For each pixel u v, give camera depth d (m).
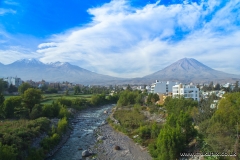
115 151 43.88
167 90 152.12
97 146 47.41
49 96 133.62
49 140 42.72
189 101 66.06
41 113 66.44
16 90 145.00
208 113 47.88
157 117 73.75
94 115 93.25
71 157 40.47
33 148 36.56
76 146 47.47
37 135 42.59
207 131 35.34
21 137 37.38
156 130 48.28
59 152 43.16
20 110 69.38
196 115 51.12
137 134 55.06
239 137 30.75
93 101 124.50
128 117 77.12
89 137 55.50
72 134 58.50
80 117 87.19
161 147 32.47
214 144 30.30
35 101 71.75
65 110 71.31
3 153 27.44
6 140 33.94
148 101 110.75
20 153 32.94
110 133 60.03
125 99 116.62
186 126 35.69
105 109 115.88
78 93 175.00
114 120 75.12
